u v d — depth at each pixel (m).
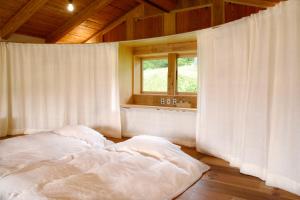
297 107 2.20
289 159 2.27
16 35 4.66
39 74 4.75
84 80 4.72
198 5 4.05
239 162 2.90
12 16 4.20
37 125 4.82
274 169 2.39
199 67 3.56
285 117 2.30
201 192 2.17
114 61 4.51
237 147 2.94
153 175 2.05
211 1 3.91
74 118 4.77
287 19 2.28
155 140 2.85
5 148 2.60
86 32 5.06
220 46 3.20
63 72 4.76
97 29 5.06
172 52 4.51
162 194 1.87
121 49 4.75
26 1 3.95
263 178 2.53
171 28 4.34
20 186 1.70
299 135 2.18
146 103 4.95
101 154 2.45
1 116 4.50
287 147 2.29
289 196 2.18
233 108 3.04
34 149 2.64
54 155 2.53
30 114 4.78
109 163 2.20
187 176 2.28
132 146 2.68
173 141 4.16
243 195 2.17
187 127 4.01
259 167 2.60
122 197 1.68
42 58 4.74
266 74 2.51
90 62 4.67
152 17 4.55
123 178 1.93
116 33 4.97
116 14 4.79
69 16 4.55
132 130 4.63
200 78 3.56
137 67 5.10
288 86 2.28
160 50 4.64
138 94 5.05
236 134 2.96
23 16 4.11
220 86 3.22
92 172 1.99
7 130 4.61
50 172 1.92
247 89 2.73
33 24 4.53
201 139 3.59
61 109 4.79
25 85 4.73
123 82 4.82
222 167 2.93
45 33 4.91
